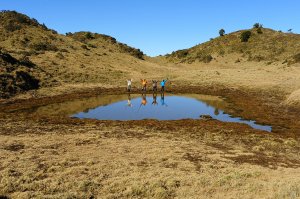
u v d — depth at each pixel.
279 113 30.73
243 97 40.97
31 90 43.25
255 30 125.88
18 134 20.94
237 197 11.36
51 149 17.28
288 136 22.55
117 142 19.12
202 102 37.72
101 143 18.78
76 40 88.69
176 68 85.50
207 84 53.50
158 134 21.81
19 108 32.78
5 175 12.83
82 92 45.50
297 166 15.79
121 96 43.06
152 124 25.25
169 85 54.16
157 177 13.24
